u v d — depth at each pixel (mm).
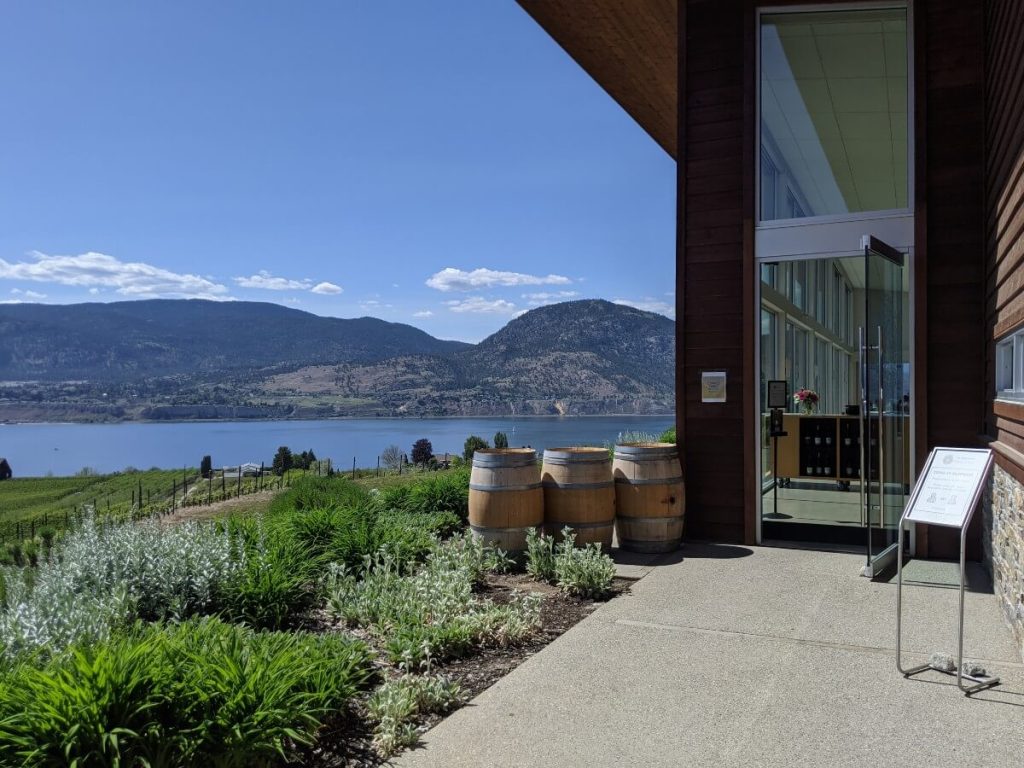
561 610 4824
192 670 2797
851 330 11688
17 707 2500
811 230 6562
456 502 8492
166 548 4637
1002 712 3152
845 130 6887
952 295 6109
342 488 9500
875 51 6613
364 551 5844
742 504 6812
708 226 6980
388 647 3947
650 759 2818
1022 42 4113
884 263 5711
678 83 7062
